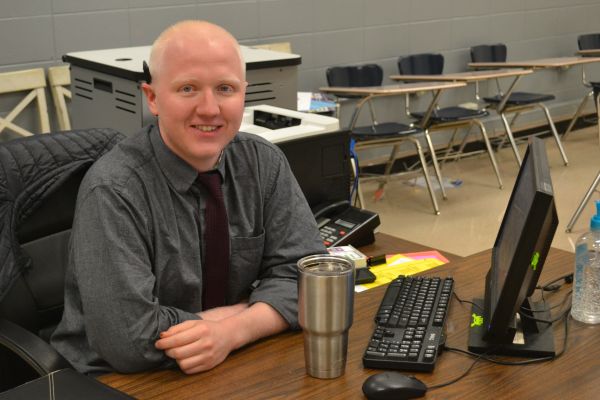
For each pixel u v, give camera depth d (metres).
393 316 1.47
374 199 4.79
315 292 1.24
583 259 1.50
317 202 2.05
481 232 4.19
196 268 1.53
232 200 1.60
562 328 1.46
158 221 1.47
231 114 1.43
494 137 6.19
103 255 1.40
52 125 3.98
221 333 1.37
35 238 1.69
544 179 1.24
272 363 1.36
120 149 1.50
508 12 6.14
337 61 5.13
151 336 1.36
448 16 5.70
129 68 2.15
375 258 1.85
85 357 1.50
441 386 1.25
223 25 4.53
